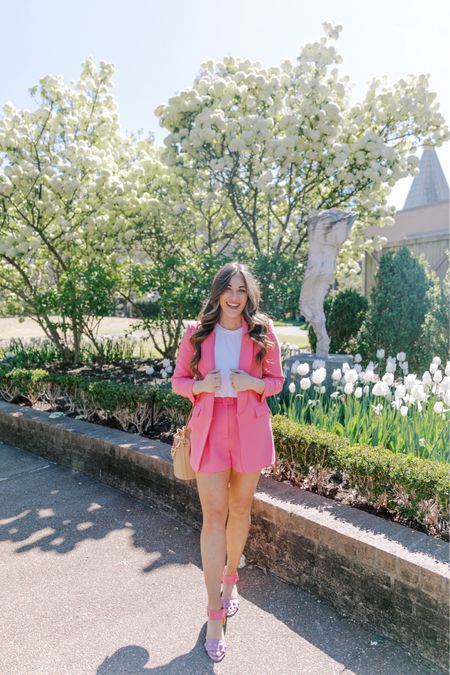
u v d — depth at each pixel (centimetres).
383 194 880
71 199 754
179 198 868
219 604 227
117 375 738
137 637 233
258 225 970
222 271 244
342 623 243
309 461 321
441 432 336
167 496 363
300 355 590
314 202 896
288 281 706
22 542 323
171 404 452
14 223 793
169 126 815
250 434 236
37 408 596
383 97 816
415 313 692
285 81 779
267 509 286
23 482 432
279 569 283
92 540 326
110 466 418
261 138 742
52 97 738
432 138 840
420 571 217
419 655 220
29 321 1537
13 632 237
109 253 844
